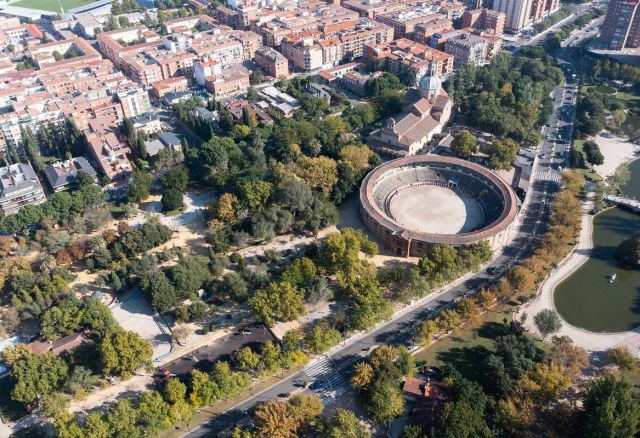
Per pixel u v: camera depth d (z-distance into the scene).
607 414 194.88
